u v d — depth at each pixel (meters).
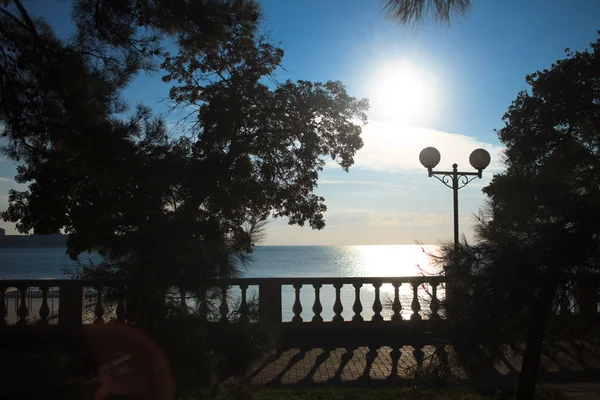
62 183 6.84
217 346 5.32
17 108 6.44
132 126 6.41
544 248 4.80
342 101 11.55
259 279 10.41
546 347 5.29
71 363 6.21
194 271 5.40
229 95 10.38
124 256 5.75
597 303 4.86
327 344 10.09
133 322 5.56
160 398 5.25
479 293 5.03
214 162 6.74
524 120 19.03
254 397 5.82
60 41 6.93
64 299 9.88
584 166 5.15
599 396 6.49
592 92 18.33
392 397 6.68
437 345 5.46
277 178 11.41
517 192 5.13
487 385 5.98
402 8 4.71
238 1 7.71
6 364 7.46
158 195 5.86
